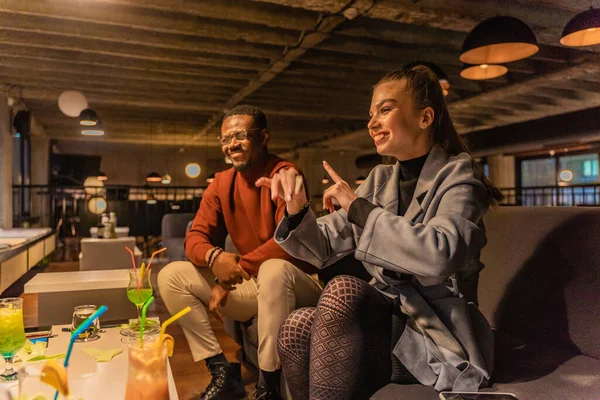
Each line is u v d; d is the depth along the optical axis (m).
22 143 10.02
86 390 1.21
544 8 5.02
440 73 4.72
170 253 6.79
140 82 7.41
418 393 1.19
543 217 1.60
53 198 11.45
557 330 1.50
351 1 4.25
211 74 6.79
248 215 2.21
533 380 1.21
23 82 7.20
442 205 1.28
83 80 7.11
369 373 1.27
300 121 11.33
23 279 5.92
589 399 1.08
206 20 5.03
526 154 14.32
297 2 4.25
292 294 1.86
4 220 7.57
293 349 1.42
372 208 1.29
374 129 1.43
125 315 2.32
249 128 2.17
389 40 5.92
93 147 17.03
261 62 6.47
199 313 2.03
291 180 1.49
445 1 4.55
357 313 1.25
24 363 1.39
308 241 1.51
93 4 4.58
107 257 5.48
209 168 19.94
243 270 1.97
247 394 1.99
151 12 4.81
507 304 1.69
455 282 1.33
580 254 1.45
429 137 1.45
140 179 19.03
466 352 1.22
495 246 1.78
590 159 12.76
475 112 10.12
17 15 4.90
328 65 6.93
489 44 3.80
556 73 6.77
